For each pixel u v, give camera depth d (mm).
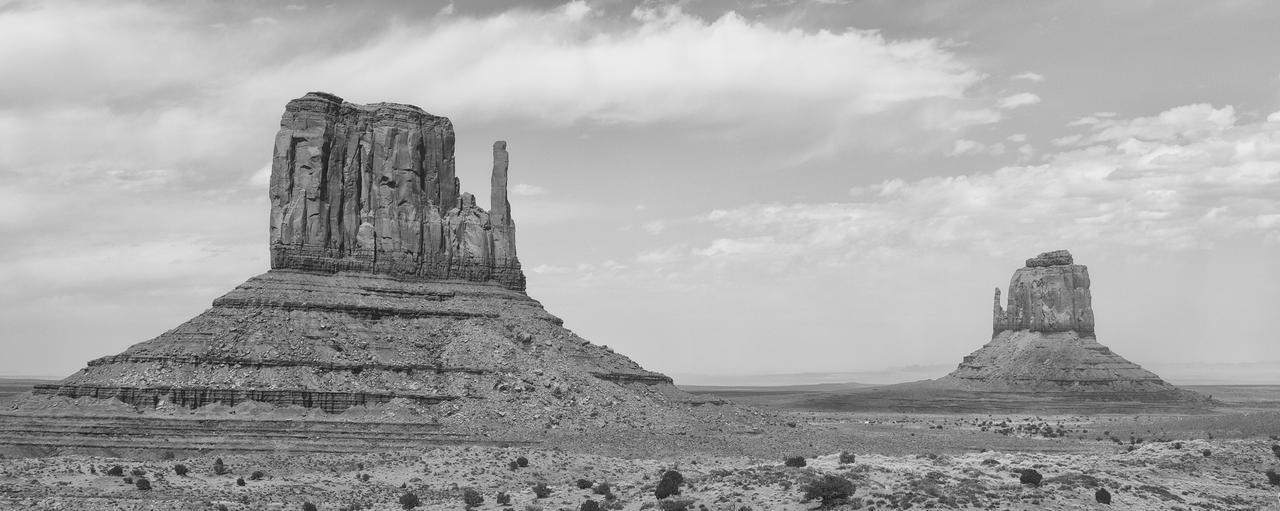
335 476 194750
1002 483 159125
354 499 177375
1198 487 168000
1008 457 188500
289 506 171500
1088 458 187500
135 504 169250
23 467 189750
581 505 161500
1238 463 186000
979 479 161000
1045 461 182875
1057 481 160375
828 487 147750
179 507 167875
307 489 183250
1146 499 156250
